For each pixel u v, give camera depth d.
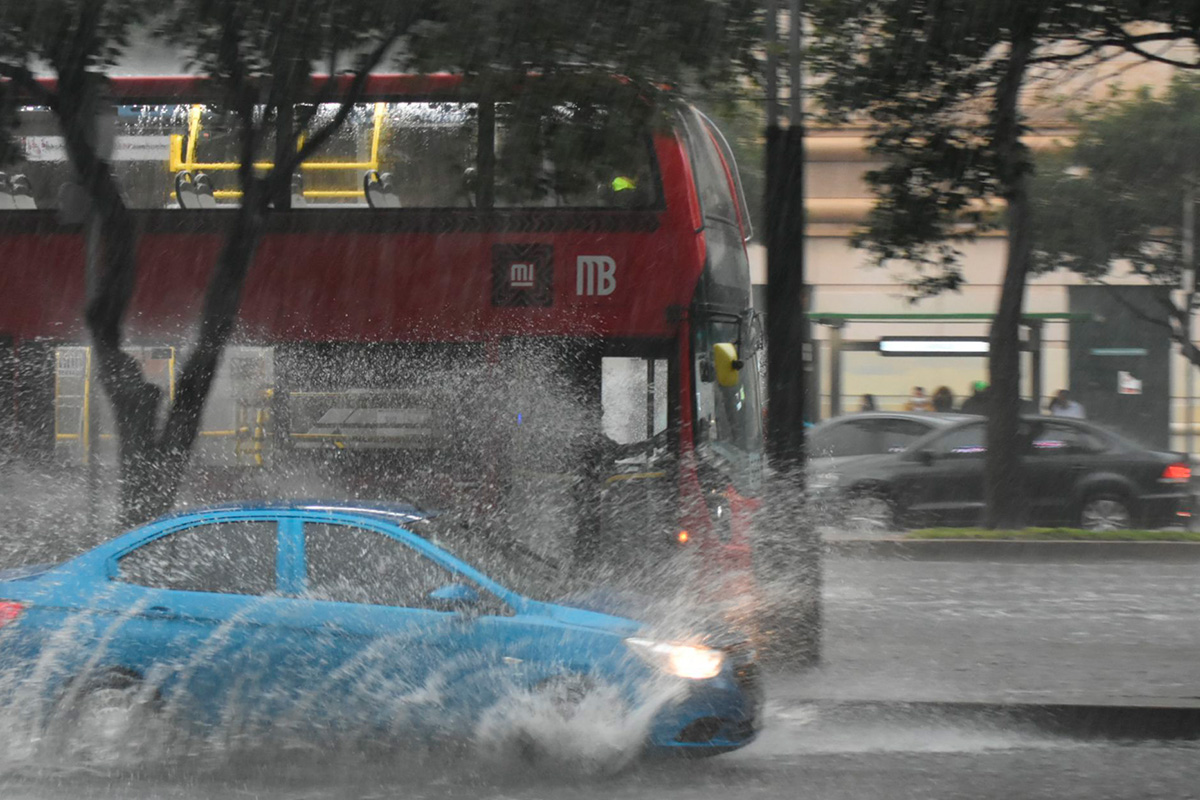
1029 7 37.91
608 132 33.66
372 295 36.50
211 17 34.03
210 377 36.06
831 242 104.56
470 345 36.38
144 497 35.78
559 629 23.55
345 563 24.06
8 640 23.84
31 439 36.59
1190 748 26.70
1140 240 81.31
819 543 33.59
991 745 26.91
